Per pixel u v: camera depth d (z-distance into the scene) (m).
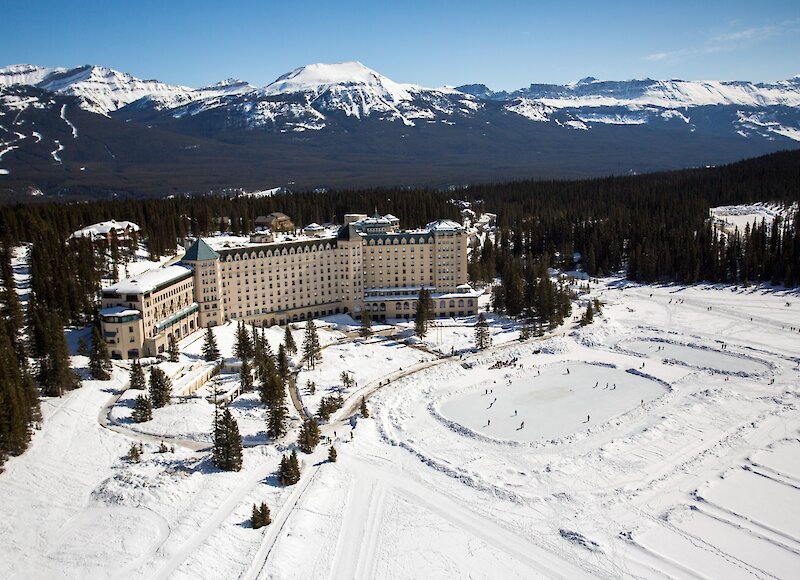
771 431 172.38
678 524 134.38
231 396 197.38
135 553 124.56
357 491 147.62
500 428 179.00
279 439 171.25
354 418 185.38
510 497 144.38
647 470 154.50
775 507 139.38
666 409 188.00
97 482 147.50
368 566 123.88
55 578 118.31
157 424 175.62
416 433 176.62
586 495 144.75
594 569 122.38
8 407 152.25
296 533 131.62
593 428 177.25
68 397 183.50
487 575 121.44
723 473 152.62
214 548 126.81
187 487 145.12
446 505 142.50
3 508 135.88
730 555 125.12
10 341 180.88
